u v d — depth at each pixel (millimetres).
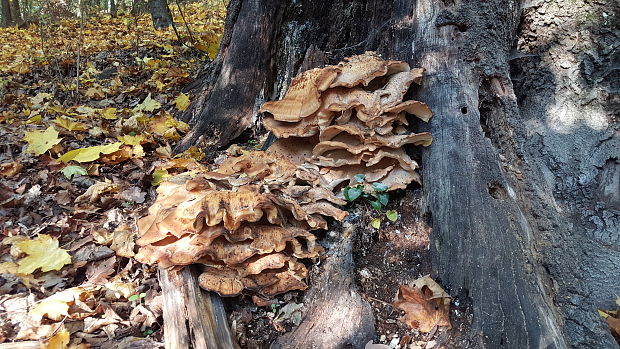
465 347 670
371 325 692
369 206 876
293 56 1255
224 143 1248
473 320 695
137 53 2158
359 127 881
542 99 1030
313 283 753
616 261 825
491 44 946
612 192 903
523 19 1060
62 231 903
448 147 867
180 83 1796
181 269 709
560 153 963
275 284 720
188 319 661
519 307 677
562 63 1009
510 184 833
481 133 865
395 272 802
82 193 1034
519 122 931
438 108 910
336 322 698
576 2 992
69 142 1261
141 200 1026
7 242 843
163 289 709
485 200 792
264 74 1263
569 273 769
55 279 789
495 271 720
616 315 764
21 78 1917
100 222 945
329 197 825
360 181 865
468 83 911
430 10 979
